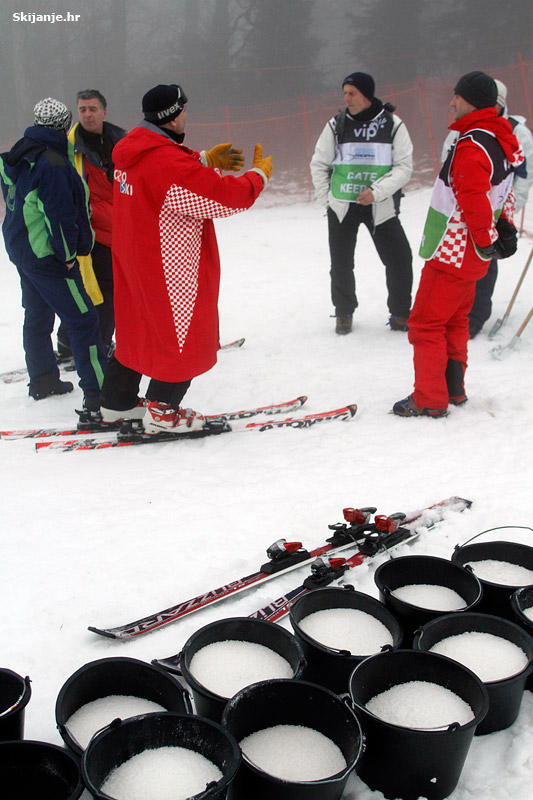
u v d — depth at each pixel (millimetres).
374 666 1601
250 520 2691
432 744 1416
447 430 3602
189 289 3129
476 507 2715
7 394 4598
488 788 1518
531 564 2111
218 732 1371
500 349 4805
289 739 1497
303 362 4980
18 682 1553
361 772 1534
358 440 3508
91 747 1308
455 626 1795
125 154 2965
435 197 3459
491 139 3275
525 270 5164
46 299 3861
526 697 1787
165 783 1324
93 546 2512
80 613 2133
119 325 3340
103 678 1605
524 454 3238
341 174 5180
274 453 3389
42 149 3576
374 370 4715
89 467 3297
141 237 3031
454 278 3523
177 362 3219
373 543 2385
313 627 1823
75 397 4453
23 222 3664
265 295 7055
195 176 2906
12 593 2238
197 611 2135
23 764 1358
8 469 3287
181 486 3027
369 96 5004
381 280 7148
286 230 11484
